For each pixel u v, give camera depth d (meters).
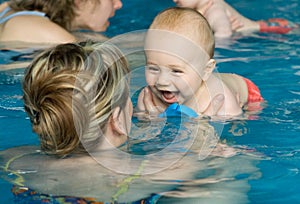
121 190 1.87
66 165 2.01
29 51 3.79
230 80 3.03
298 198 1.91
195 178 1.99
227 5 4.62
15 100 2.97
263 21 4.70
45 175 1.97
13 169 2.03
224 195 1.89
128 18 5.05
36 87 1.90
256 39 4.29
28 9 4.22
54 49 1.99
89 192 1.86
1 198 1.86
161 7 5.46
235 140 2.43
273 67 3.57
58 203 1.81
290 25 4.70
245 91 3.07
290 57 3.80
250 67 3.56
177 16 2.94
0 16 4.25
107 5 4.29
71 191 1.87
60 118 1.88
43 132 1.94
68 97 1.88
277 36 4.39
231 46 4.07
